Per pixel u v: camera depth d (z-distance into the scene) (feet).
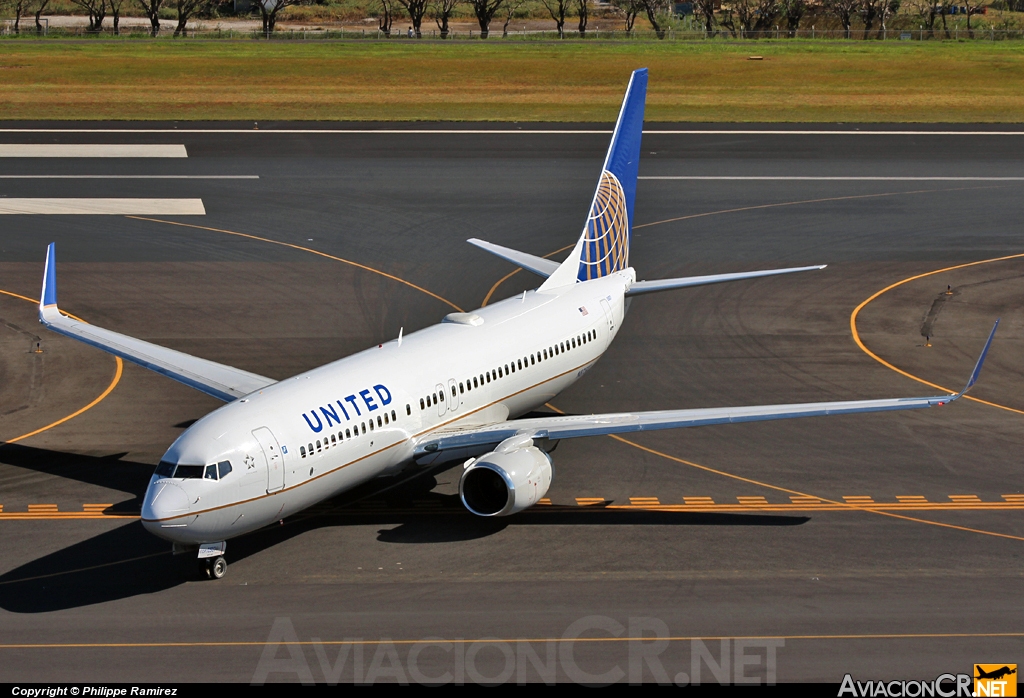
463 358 435.94
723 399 543.39
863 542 396.57
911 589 362.12
